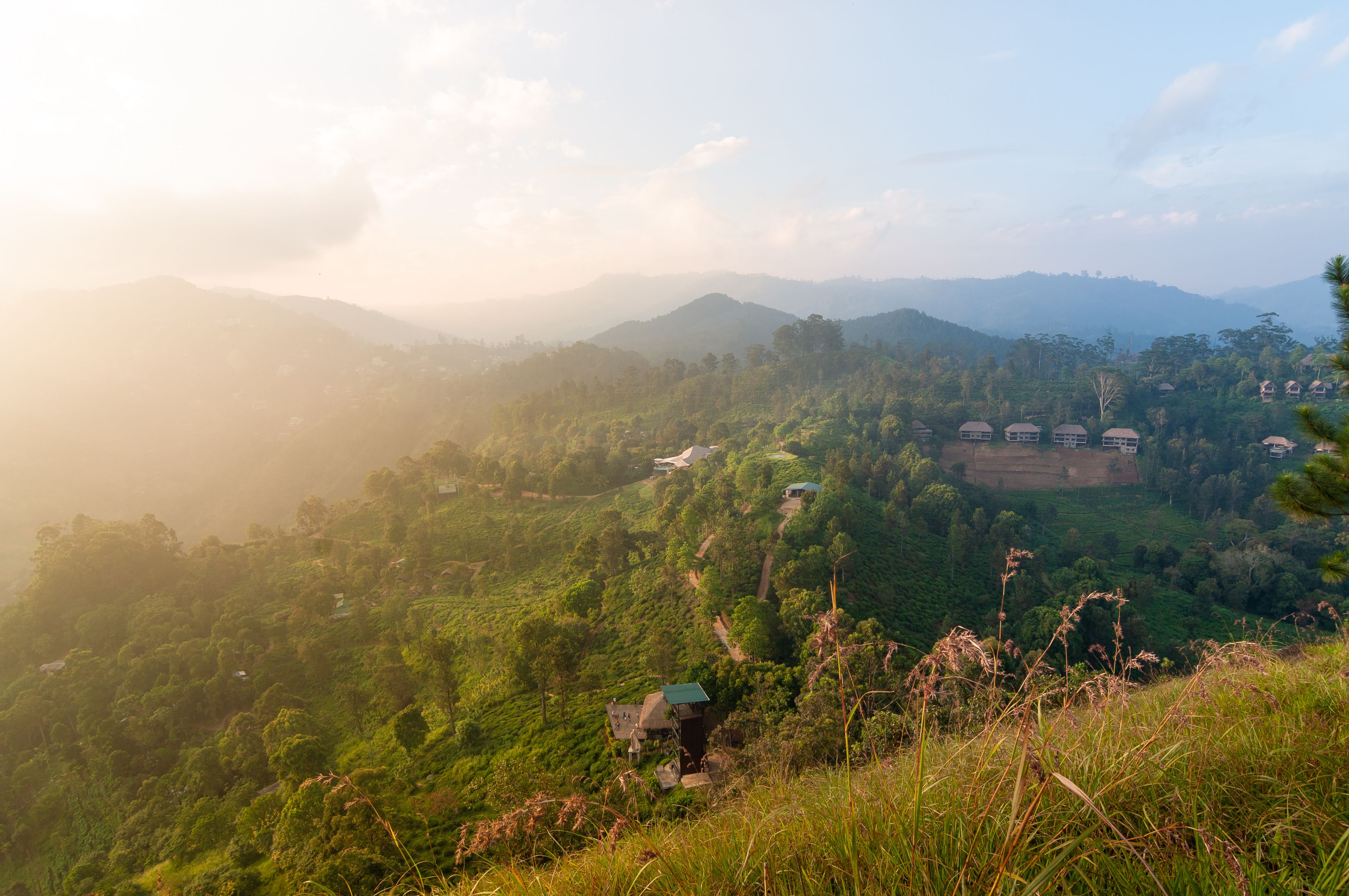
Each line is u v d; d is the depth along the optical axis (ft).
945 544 240.12
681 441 444.96
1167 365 531.91
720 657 144.97
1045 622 163.12
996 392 495.41
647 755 105.50
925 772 14.33
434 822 91.09
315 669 207.92
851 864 11.62
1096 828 10.31
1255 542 277.64
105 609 259.60
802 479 277.85
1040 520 350.64
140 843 146.10
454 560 287.89
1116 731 15.21
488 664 183.21
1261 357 513.86
